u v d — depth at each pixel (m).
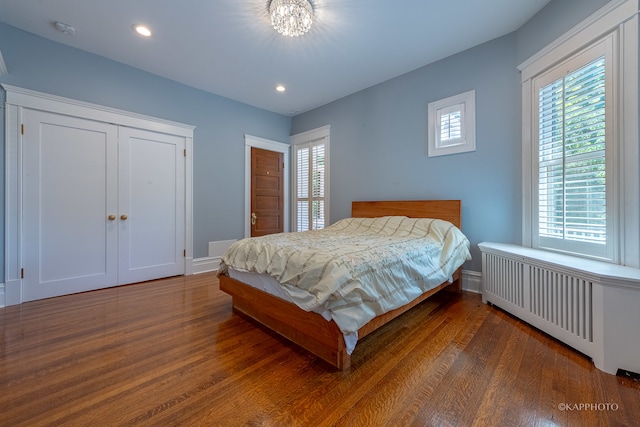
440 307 2.50
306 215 4.72
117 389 1.37
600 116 1.84
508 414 1.19
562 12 2.10
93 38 2.65
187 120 3.69
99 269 3.04
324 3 2.16
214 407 1.25
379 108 3.66
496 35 2.65
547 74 2.25
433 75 3.13
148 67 3.22
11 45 2.48
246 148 4.36
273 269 1.87
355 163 3.98
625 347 1.43
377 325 1.73
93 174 2.97
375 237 2.64
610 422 1.14
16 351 1.72
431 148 3.16
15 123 2.52
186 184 3.70
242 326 2.13
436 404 1.27
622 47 1.69
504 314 2.33
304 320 1.68
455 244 2.56
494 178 2.72
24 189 2.59
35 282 2.66
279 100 4.23
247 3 2.16
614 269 1.59
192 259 3.76
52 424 1.15
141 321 2.21
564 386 1.37
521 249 2.33
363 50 2.87
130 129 3.22
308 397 1.32
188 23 2.42
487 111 2.76
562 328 1.75
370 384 1.42
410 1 2.16
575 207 2.03
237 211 4.26
